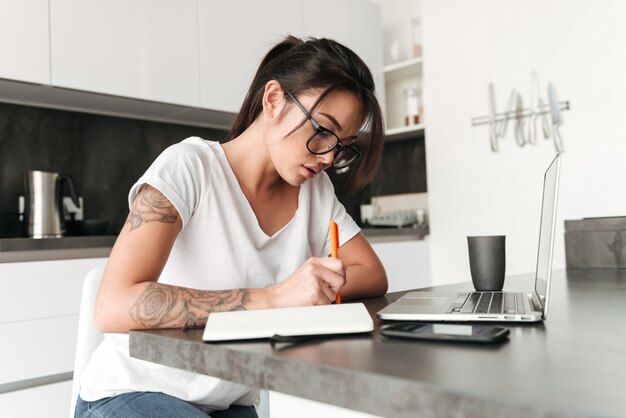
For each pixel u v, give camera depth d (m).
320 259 0.94
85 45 2.41
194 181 1.05
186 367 0.73
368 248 1.41
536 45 3.04
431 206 3.51
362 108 1.09
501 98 3.18
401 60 3.82
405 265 3.32
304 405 0.93
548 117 2.99
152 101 2.63
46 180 2.42
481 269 1.25
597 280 1.47
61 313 2.08
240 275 1.12
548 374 0.50
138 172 3.00
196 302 0.86
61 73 2.34
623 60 2.73
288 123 1.06
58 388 2.03
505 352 0.60
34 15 2.27
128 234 0.93
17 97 2.53
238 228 1.12
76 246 2.18
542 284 0.94
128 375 0.97
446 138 3.43
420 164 3.78
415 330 0.69
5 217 2.55
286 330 0.71
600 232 1.92
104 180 2.88
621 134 2.74
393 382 0.49
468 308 0.88
